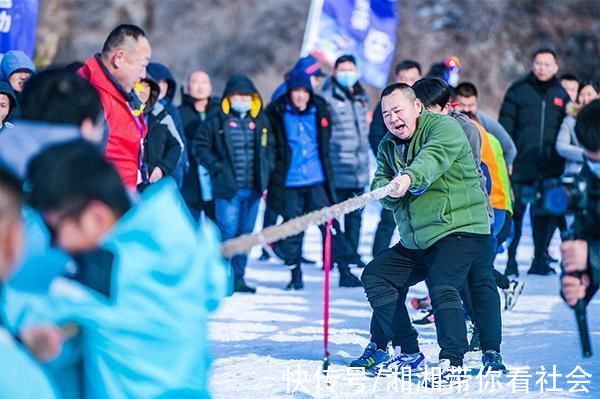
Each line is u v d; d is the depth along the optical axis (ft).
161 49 171.83
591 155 19.57
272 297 41.37
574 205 19.10
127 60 26.22
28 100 15.10
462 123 27.14
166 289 13.14
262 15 172.76
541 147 49.19
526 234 68.44
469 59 150.71
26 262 13.00
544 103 49.16
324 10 54.44
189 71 169.37
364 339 31.53
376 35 55.11
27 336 12.81
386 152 25.76
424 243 25.20
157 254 13.09
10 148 13.62
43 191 12.93
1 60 36.91
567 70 148.05
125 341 12.98
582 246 19.67
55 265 13.06
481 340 26.35
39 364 12.92
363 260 53.01
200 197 44.73
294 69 44.52
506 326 33.09
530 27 152.05
